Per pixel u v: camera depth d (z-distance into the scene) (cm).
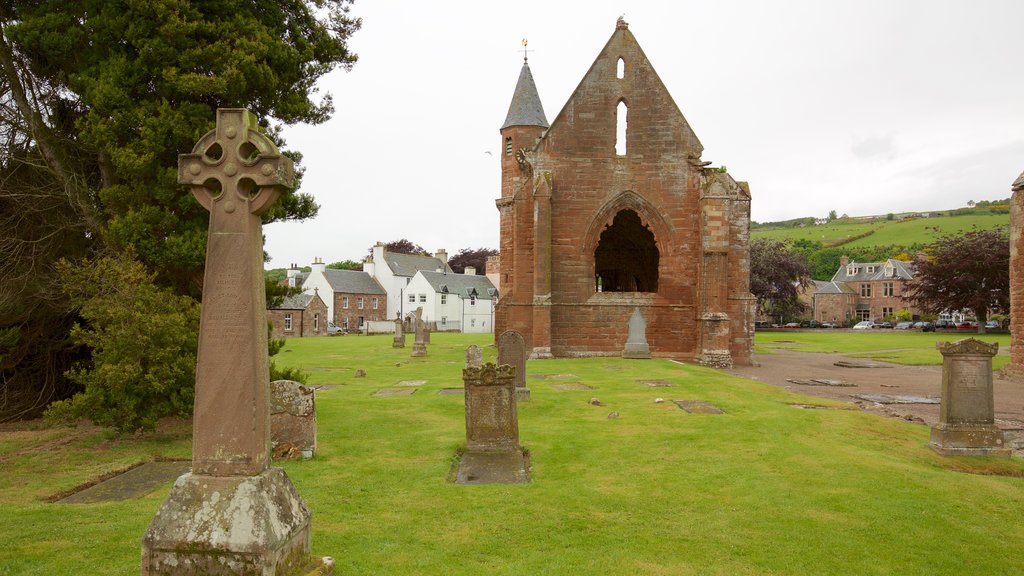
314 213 1584
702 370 2116
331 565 525
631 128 2736
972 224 12481
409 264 8894
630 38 2756
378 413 1298
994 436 1007
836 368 2697
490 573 547
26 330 1440
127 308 1056
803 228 16250
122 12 1235
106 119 1233
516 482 826
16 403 1477
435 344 3925
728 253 2811
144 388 1046
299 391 944
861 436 1118
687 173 2706
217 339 484
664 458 943
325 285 7694
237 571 443
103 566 543
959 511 720
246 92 1295
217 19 1292
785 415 1269
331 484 805
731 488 796
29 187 1391
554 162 2706
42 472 876
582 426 1175
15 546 584
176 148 1263
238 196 491
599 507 724
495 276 9588
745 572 561
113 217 1320
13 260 1391
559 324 2694
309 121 1639
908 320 8625
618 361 2448
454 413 1315
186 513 459
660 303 2700
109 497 768
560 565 566
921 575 563
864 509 721
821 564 580
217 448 480
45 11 1304
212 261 490
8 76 1377
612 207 2722
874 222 15100
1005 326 6350
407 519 679
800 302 8456
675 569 564
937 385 2097
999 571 573
